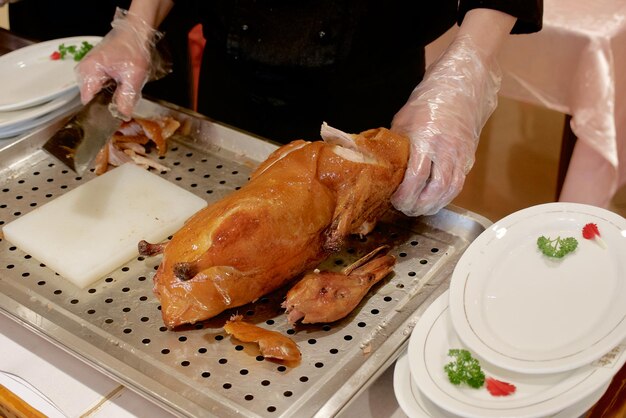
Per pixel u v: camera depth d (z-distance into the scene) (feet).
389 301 4.39
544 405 3.70
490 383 3.84
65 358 4.31
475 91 4.86
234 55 5.58
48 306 4.47
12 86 5.77
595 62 6.48
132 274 4.64
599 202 6.86
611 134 6.57
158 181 5.08
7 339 4.41
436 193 4.61
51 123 5.41
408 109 4.82
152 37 5.54
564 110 6.83
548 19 6.65
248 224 4.25
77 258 4.63
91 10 6.91
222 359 4.19
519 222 4.35
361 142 4.47
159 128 5.28
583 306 4.02
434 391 3.81
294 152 4.49
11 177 5.20
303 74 5.55
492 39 4.99
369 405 4.05
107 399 4.14
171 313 4.26
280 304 4.44
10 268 4.69
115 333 4.32
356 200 4.42
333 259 4.61
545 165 7.90
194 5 5.70
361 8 5.33
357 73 5.61
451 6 5.65
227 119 6.08
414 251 4.63
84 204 4.94
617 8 6.65
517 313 4.05
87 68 5.31
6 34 6.39
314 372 4.12
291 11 5.39
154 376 4.13
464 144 4.71
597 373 3.77
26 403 4.14
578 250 4.21
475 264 4.22
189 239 4.27
